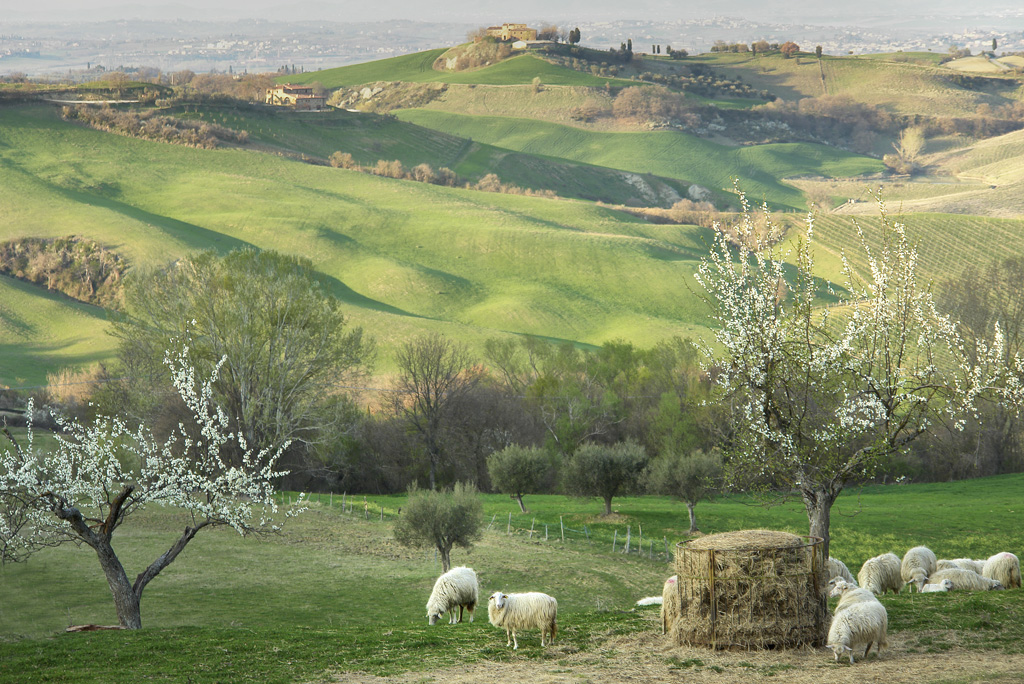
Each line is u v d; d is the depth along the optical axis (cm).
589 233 17588
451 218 18100
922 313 2398
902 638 1703
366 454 7469
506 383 8625
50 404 7562
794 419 2416
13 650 1997
